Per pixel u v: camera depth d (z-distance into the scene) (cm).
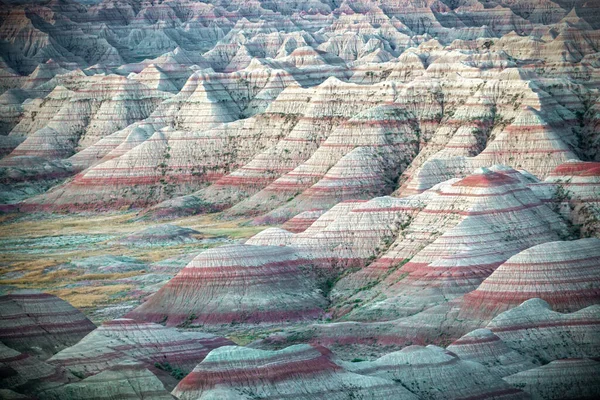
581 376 15888
